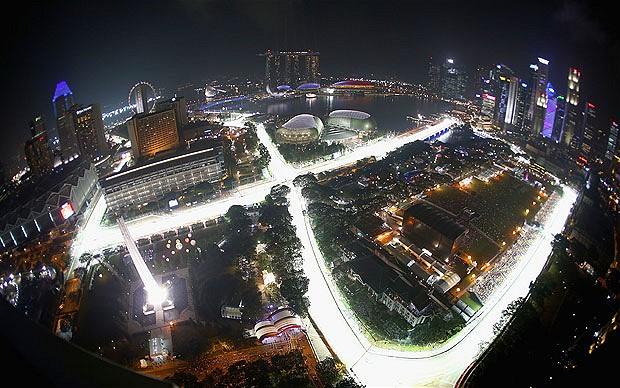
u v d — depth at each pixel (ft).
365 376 650.43
